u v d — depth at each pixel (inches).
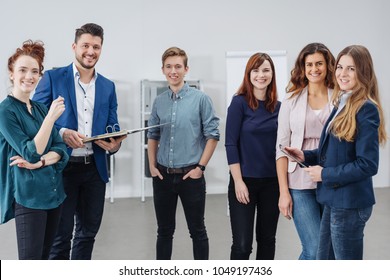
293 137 86.1
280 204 86.0
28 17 211.9
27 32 212.5
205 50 225.6
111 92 102.4
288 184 86.9
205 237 101.0
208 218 179.2
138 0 219.6
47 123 75.0
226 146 91.7
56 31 213.9
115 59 220.4
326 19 230.8
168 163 98.6
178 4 222.4
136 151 225.8
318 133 84.6
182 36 223.8
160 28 222.1
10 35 211.3
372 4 233.1
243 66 200.4
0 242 143.9
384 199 209.3
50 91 96.1
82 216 99.8
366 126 64.7
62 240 95.1
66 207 95.2
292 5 228.4
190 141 98.3
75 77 97.0
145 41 221.5
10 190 77.0
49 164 78.7
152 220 177.2
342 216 68.2
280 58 201.8
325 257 76.1
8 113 74.9
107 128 100.7
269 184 91.2
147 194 229.3
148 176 212.4
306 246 84.6
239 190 89.0
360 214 67.8
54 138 82.8
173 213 102.2
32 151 73.5
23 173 76.3
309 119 84.5
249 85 90.7
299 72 86.6
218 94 228.1
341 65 68.1
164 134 99.8
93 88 98.9
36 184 77.1
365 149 64.7
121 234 156.6
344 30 232.5
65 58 215.5
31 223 76.6
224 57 226.8
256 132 89.9
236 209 91.7
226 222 172.6
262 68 88.3
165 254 101.9
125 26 219.8
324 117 83.7
